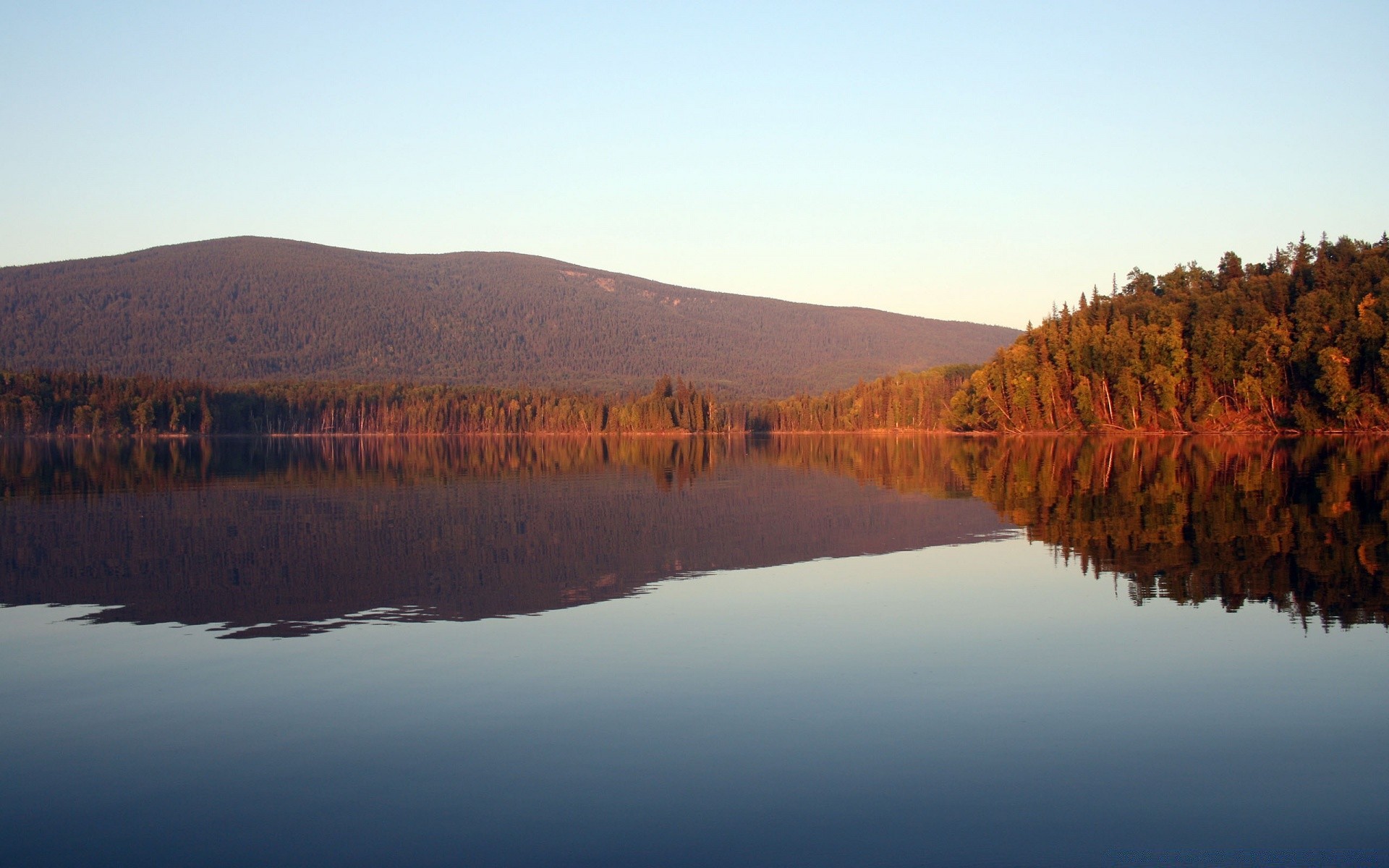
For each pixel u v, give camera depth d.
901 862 10.87
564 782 12.90
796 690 16.36
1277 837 11.35
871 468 72.00
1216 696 15.76
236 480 63.50
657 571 27.44
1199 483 49.97
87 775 13.35
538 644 19.38
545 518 40.34
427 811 12.17
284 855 11.25
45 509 44.78
